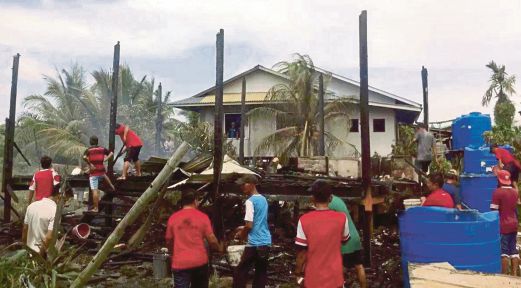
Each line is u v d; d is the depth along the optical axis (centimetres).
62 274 559
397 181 963
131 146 973
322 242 388
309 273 389
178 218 489
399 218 511
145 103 3725
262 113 2339
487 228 467
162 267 718
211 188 841
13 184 1136
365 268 692
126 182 964
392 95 2395
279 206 1095
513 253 628
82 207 1438
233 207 998
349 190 767
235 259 630
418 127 1078
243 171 795
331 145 2248
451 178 669
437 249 462
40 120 3250
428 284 295
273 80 2594
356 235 518
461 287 290
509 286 291
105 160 955
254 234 550
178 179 837
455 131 1088
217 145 744
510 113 3434
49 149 3100
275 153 2259
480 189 903
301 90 2266
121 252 804
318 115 2286
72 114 3575
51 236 576
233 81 2639
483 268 459
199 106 2498
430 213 470
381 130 2423
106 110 3616
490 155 970
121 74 3738
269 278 701
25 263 555
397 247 834
